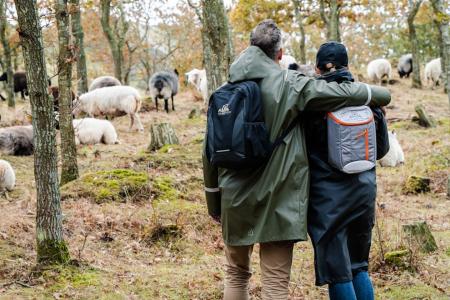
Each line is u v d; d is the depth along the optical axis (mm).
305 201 3586
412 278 5312
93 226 6664
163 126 11469
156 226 6488
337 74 3877
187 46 38875
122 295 4738
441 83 26391
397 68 30594
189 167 9547
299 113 3656
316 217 3701
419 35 38375
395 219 7754
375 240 6207
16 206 7723
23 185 9422
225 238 3801
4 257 5457
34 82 4941
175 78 19656
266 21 3809
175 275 5348
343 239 3717
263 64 3686
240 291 3986
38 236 5191
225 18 10750
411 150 12781
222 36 10734
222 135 3562
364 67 41844
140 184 8016
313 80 3648
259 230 3611
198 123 16375
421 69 34469
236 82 3719
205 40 16031
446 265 5711
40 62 4941
